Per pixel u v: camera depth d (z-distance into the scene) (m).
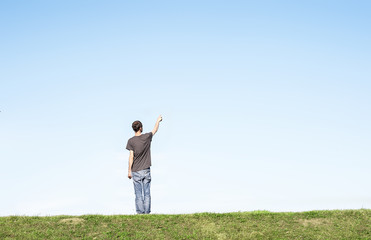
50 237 10.26
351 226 11.52
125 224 11.20
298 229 11.29
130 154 12.02
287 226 11.52
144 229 10.96
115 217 11.72
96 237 10.39
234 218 12.04
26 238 10.10
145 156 12.05
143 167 12.03
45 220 11.48
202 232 10.90
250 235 10.74
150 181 12.23
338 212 12.70
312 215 12.39
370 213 12.64
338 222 11.81
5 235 10.22
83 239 10.23
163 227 11.13
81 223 11.25
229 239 10.54
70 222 11.32
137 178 12.04
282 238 10.69
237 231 11.04
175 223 11.45
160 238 10.46
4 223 11.09
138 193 12.10
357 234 10.98
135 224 11.26
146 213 12.08
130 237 10.45
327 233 11.02
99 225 11.13
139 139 11.95
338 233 11.02
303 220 11.99
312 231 11.16
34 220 11.45
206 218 11.94
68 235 10.41
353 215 12.44
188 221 11.61
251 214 12.48
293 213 12.67
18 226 10.91
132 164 12.11
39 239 10.09
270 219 12.03
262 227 11.37
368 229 11.33
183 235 10.69
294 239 10.68
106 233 10.59
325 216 12.31
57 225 11.09
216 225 11.41
